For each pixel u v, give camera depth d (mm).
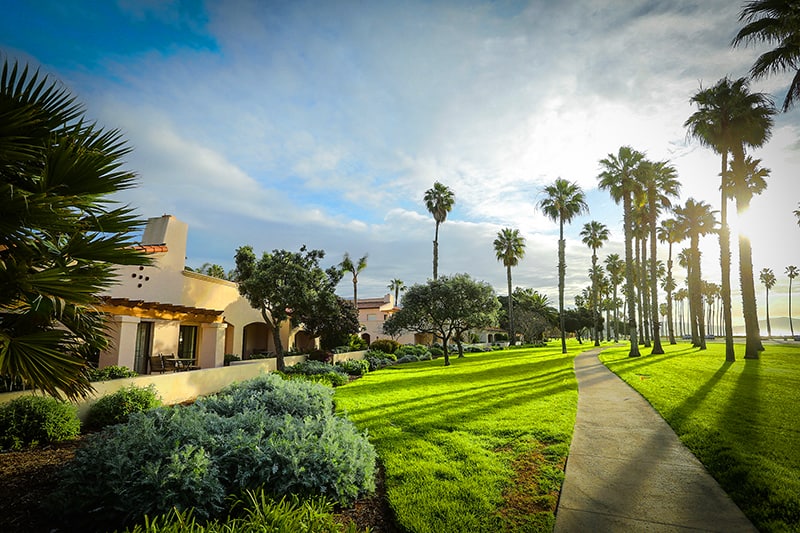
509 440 7062
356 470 5000
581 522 4137
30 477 5078
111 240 5227
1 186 4070
